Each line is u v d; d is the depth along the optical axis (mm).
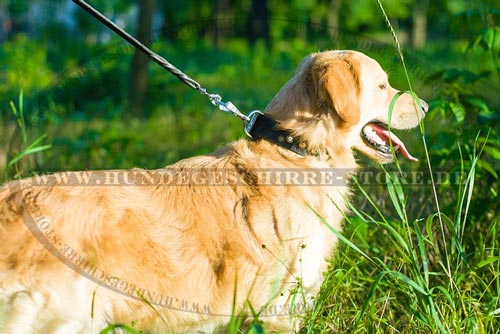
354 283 6727
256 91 20734
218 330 5832
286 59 28234
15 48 20656
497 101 13141
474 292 6395
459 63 24141
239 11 35656
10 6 30625
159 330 5594
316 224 5805
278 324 5762
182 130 14453
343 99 5746
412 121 6629
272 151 5922
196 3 35594
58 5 31031
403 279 5359
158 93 17594
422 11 46094
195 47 30141
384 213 8320
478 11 8172
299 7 37750
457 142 7516
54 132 13797
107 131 12594
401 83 16703
